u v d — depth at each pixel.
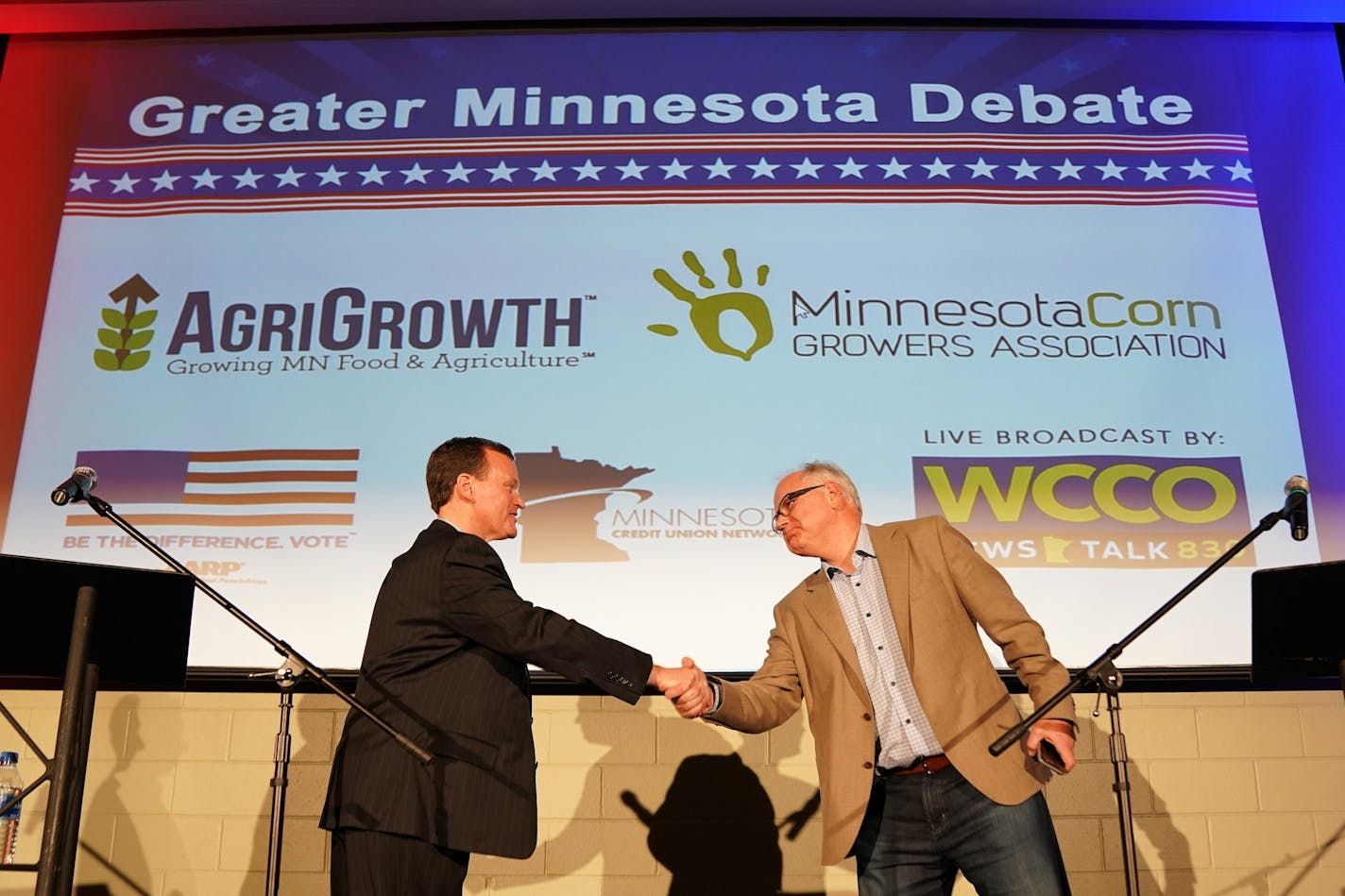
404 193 3.90
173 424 3.60
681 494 3.51
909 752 2.46
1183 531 3.47
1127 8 4.10
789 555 3.46
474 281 3.77
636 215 3.85
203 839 3.31
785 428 3.58
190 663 3.36
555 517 3.48
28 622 2.55
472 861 3.30
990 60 4.09
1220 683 3.33
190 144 3.98
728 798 3.33
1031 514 3.49
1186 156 3.94
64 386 3.64
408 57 4.12
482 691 2.39
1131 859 2.54
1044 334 3.68
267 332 3.71
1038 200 3.87
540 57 4.12
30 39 4.11
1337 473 3.53
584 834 3.31
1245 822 3.31
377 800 2.27
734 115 4.00
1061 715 2.35
